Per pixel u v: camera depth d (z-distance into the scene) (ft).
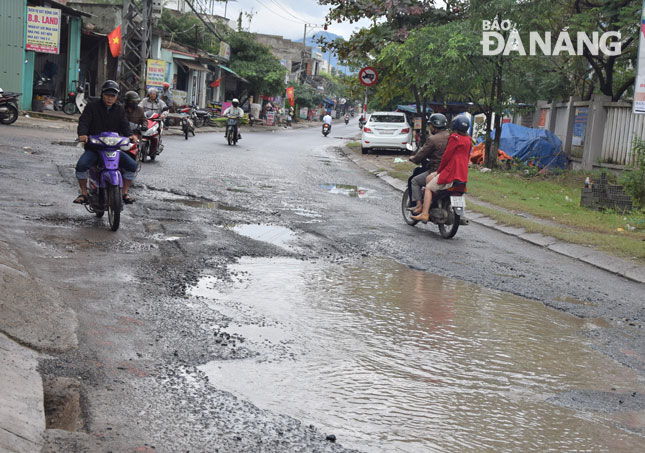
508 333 17.62
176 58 142.20
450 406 12.51
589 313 20.47
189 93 155.43
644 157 49.70
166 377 12.57
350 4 87.66
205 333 15.25
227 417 11.16
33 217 25.85
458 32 69.10
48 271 18.65
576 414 12.65
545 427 11.93
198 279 19.88
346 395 12.60
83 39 112.88
